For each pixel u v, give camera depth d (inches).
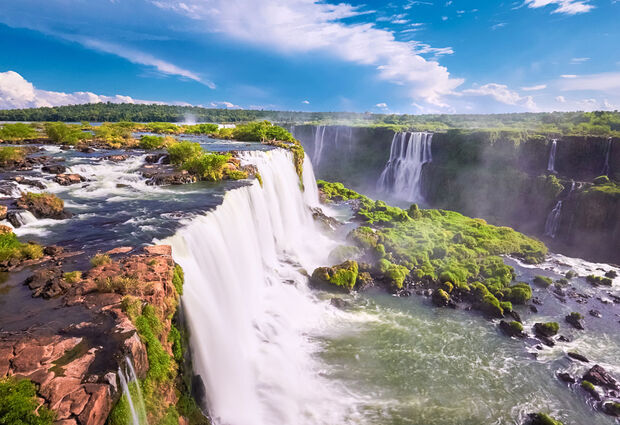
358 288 1227.9
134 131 2947.8
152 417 444.5
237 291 910.4
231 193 1140.5
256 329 911.0
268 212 1462.8
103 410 357.1
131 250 682.2
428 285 1263.5
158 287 533.0
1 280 577.6
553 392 811.4
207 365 644.1
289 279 1194.0
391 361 886.4
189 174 1337.4
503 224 2447.1
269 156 1748.3
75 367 388.2
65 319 471.5
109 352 413.1
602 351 967.6
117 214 917.2
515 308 1180.5
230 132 2758.4
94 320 468.8
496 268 1358.3
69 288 541.0
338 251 1389.0
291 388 763.4
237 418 666.8
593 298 1259.8
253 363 801.6
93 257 655.1
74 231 796.6
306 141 4382.4
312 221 1828.2
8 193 984.9
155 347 481.1
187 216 897.5
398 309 1128.2
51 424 321.7
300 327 994.7
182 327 581.0
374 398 768.9
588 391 811.4
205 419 547.8
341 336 972.6
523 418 738.2
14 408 319.3
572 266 1540.4
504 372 868.0
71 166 1323.8
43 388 356.5
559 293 1263.5
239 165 1475.1
